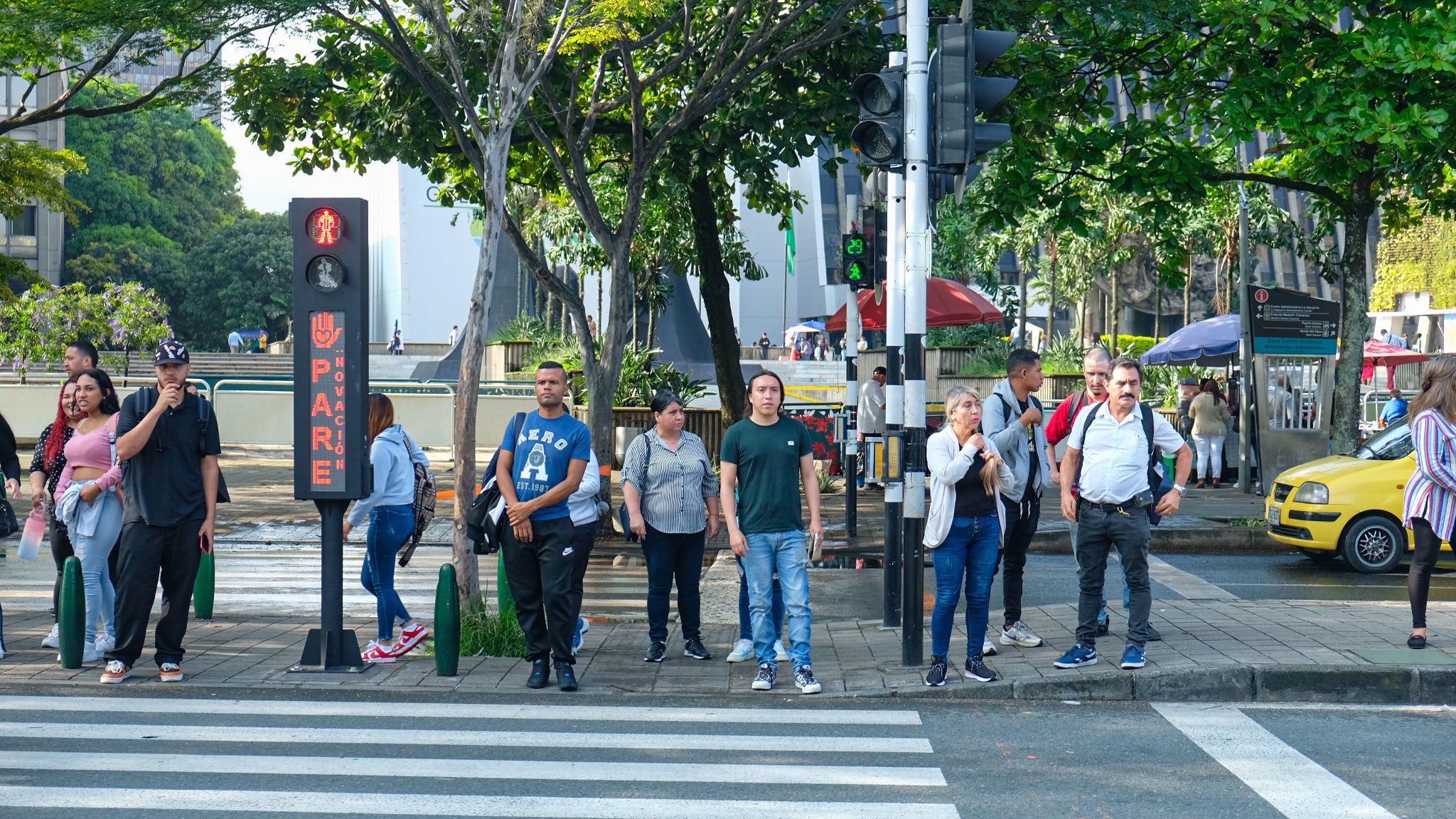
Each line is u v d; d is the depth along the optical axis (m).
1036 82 16.25
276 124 16.03
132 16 13.56
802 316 73.19
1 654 8.46
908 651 8.21
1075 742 6.53
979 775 5.90
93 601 8.38
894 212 9.93
